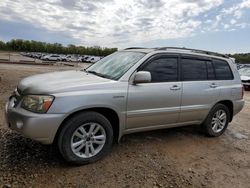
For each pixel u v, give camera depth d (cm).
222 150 448
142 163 364
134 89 375
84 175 319
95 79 369
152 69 404
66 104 316
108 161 361
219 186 326
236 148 465
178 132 518
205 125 495
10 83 1034
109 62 445
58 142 324
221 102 516
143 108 387
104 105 345
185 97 437
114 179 316
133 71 382
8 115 334
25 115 306
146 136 476
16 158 344
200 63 474
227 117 527
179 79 435
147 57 402
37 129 304
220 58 516
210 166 380
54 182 297
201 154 420
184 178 336
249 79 1488
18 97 337
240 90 536
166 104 413
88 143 347
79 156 339
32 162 337
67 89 324
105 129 358
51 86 326
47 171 319
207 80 478
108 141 363
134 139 455
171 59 431
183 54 449
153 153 402
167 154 404
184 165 373
